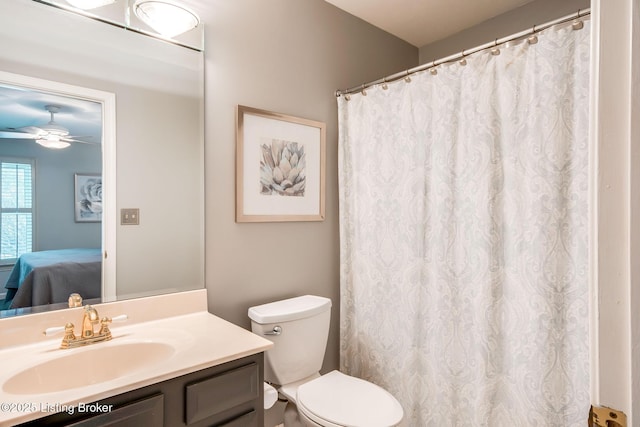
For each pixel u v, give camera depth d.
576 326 1.32
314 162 2.08
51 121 1.30
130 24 1.46
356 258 2.10
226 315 1.74
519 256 1.46
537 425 1.39
